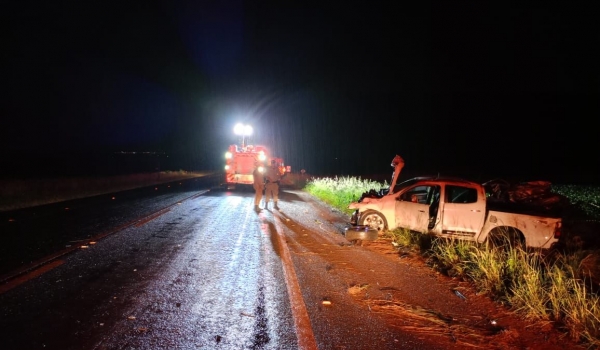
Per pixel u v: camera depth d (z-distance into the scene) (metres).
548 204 11.49
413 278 8.25
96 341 5.15
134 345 5.08
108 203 18.52
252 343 5.23
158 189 26.86
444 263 9.05
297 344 5.25
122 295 6.75
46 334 5.30
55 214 14.96
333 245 10.91
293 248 10.39
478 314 6.54
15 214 14.84
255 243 10.83
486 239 10.62
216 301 6.61
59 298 6.54
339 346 5.25
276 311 6.29
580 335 5.75
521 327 6.12
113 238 10.95
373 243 11.16
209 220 14.35
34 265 8.27
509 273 7.91
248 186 26.70
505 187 12.77
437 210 10.97
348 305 6.68
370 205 12.11
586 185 29.66
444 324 6.07
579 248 10.33
